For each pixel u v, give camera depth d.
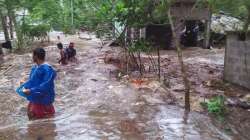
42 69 7.41
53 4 30.38
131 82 12.32
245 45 11.34
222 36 27.80
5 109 9.48
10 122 8.28
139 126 7.61
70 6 33.59
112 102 9.77
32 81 7.41
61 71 14.66
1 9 23.28
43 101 7.61
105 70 14.78
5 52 22.19
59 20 34.59
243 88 11.52
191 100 9.98
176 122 7.97
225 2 11.91
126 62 15.23
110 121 7.94
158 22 14.62
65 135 7.03
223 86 11.99
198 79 13.33
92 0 15.99
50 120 7.79
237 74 11.85
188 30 27.08
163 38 24.69
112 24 15.09
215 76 14.04
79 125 7.61
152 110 8.93
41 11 28.03
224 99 10.03
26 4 24.34
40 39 31.14
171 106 9.38
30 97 7.58
